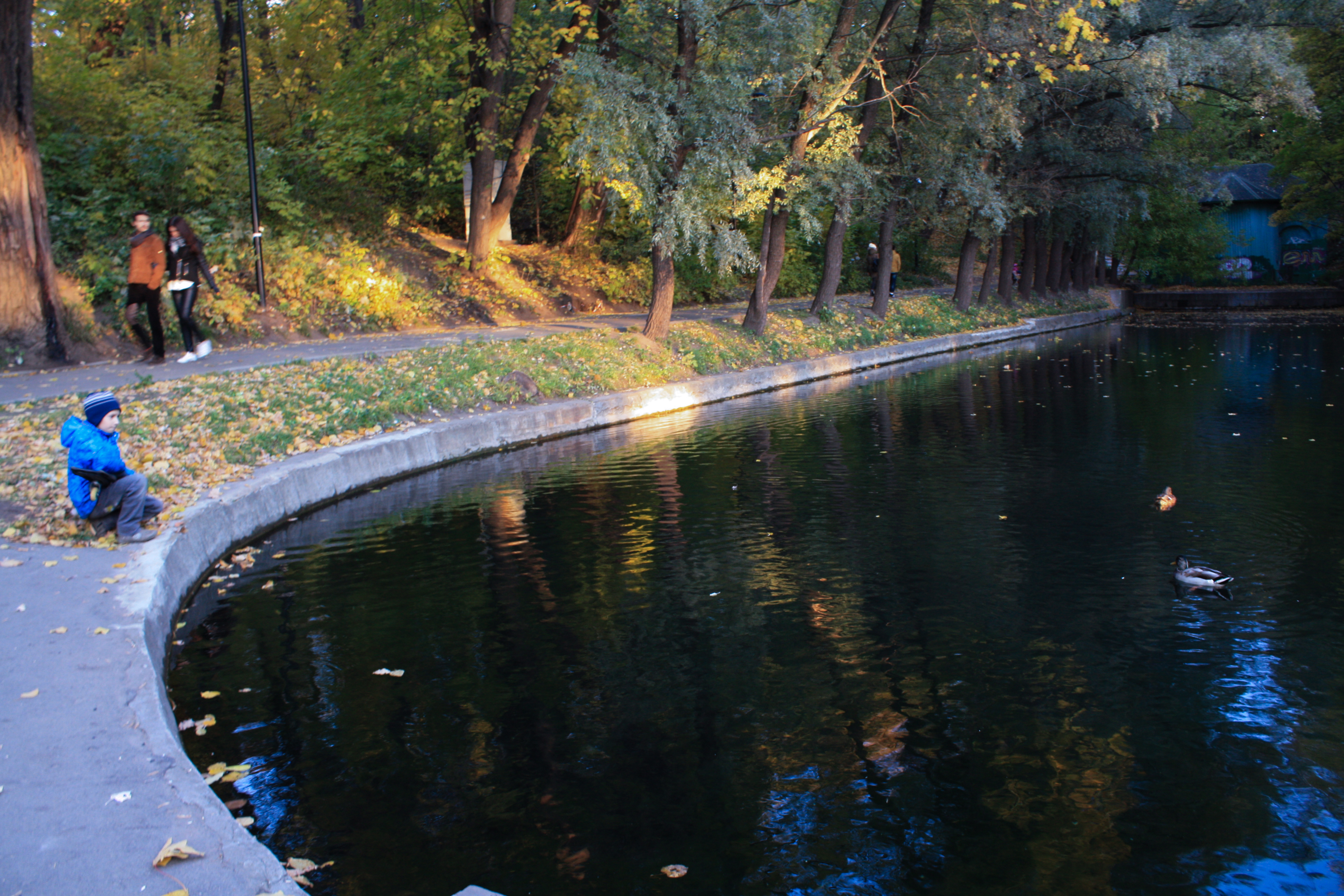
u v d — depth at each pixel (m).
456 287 23.31
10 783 4.10
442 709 6.11
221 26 25.70
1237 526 9.98
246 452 11.05
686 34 18.80
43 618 6.05
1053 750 5.60
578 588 8.43
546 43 23.11
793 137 21.97
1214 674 6.58
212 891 3.38
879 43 23.69
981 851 4.62
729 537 9.92
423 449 13.11
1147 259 56.75
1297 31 32.62
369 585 8.49
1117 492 11.50
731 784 5.22
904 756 5.53
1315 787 5.19
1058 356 27.95
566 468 13.22
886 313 30.30
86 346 15.13
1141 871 4.47
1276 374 22.22
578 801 5.04
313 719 5.95
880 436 15.39
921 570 8.84
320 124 23.05
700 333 22.39
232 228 19.11
